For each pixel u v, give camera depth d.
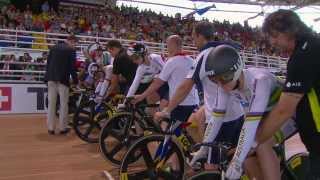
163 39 18.28
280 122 1.94
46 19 15.90
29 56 9.88
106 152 4.64
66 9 18.61
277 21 1.90
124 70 5.51
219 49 2.15
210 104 3.11
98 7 20.28
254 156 2.37
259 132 2.09
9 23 14.20
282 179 2.42
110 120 4.62
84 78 7.97
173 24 21.81
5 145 5.84
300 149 4.79
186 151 3.35
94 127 5.91
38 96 9.27
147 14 21.88
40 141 6.16
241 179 2.31
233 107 2.79
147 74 4.84
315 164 1.92
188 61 3.88
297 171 2.43
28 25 14.55
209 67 2.16
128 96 4.58
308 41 1.84
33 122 7.89
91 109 5.91
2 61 9.38
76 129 5.90
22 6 17.41
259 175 2.39
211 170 2.45
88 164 4.89
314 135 1.90
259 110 2.10
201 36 3.20
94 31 16.11
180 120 3.78
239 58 2.14
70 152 5.48
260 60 16.36
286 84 1.88
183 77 3.83
